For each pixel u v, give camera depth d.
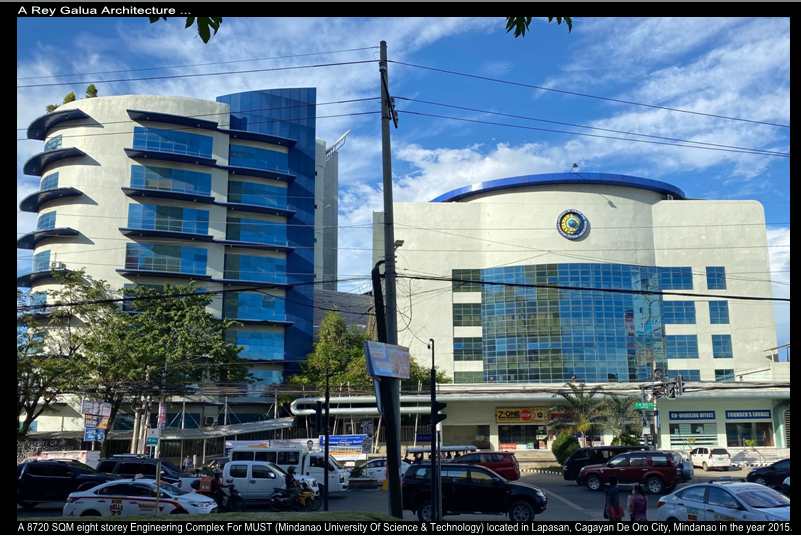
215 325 54.72
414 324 66.00
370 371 15.87
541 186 67.75
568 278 65.38
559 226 66.62
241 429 50.53
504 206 68.00
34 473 24.75
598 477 30.48
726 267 67.50
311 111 75.44
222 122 70.31
